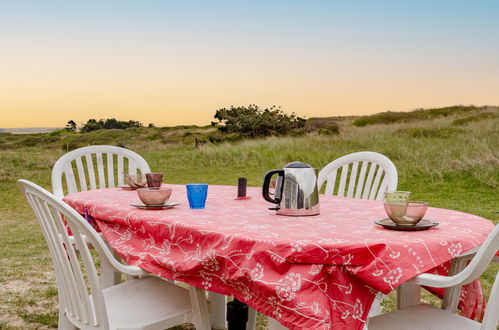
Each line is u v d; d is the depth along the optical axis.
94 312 1.94
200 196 2.41
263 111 21.41
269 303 1.58
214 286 1.82
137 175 3.30
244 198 2.77
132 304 2.16
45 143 22.94
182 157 14.42
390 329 1.78
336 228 1.85
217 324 3.13
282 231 1.78
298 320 1.49
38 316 3.51
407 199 1.90
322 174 3.46
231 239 1.72
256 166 12.45
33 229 7.11
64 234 1.89
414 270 1.55
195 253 1.88
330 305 1.51
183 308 2.10
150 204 2.40
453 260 1.96
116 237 2.36
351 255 1.53
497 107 18.78
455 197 7.96
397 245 1.56
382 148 12.71
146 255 2.10
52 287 4.20
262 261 1.61
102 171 3.96
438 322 1.84
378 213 2.23
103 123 29.67
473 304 2.05
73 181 3.78
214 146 15.09
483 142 11.14
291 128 20.78
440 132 14.89
